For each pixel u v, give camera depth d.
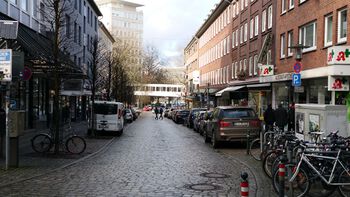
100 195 8.68
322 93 21.27
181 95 104.56
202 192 9.12
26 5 25.33
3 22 11.91
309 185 8.40
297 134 12.62
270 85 30.48
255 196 8.78
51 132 16.02
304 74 21.89
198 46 77.12
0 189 9.15
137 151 17.53
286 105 26.78
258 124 18.83
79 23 43.91
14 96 21.41
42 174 11.09
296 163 8.47
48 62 18.55
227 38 48.88
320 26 21.17
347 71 16.84
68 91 29.08
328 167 8.52
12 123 11.94
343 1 18.53
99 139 23.62
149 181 10.38
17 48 17.17
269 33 30.58
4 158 13.61
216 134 18.91
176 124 47.31
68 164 13.05
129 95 66.75
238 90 36.78
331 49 16.83
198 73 67.00
